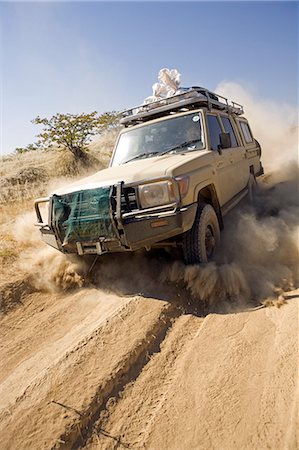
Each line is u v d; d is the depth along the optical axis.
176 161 3.94
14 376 2.61
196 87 5.27
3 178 12.75
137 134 5.29
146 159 4.70
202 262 3.86
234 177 5.62
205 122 4.91
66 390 2.33
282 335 2.69
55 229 3.77
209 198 4.64
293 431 1.82
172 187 3.42
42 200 4.02
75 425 2.03
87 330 3.12
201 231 3.86
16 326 3.43
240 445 1.80
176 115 5.16
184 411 2.07
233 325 2.96
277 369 2.31
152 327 3.00
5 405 2.28
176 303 3.46
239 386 2.21
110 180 3.70
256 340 2.68
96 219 3.51
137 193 3.50
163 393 2.25
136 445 1.89
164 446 1.86
